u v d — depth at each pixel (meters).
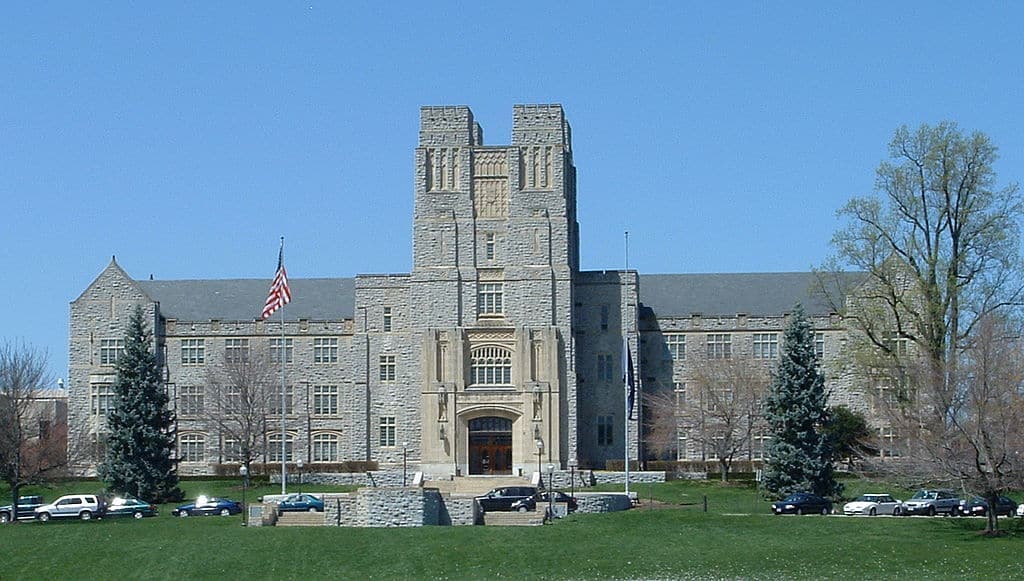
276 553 98.00
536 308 154.25
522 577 91.56
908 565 91.25
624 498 121.25
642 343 165.00
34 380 137.25
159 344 166.12
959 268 116.31
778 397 130.25
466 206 155.62
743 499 129.25
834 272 130.25
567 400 154.25
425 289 155.25
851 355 125.44
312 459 164.00
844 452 138.00
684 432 156.75
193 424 164.62
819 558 93.81
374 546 99.06
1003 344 103.00
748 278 172.75
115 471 135.38
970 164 116.50
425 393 154.00
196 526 109.12
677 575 91.06
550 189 155.50
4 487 147.88
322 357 165.25
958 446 97.75
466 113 156.75
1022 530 100.94
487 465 154.88
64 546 102.69
